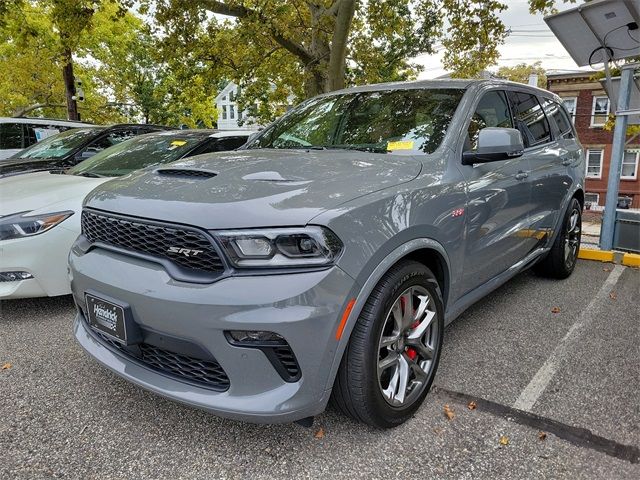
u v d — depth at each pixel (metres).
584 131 28.59
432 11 15.73
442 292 2.65
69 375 2.87
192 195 2.10
